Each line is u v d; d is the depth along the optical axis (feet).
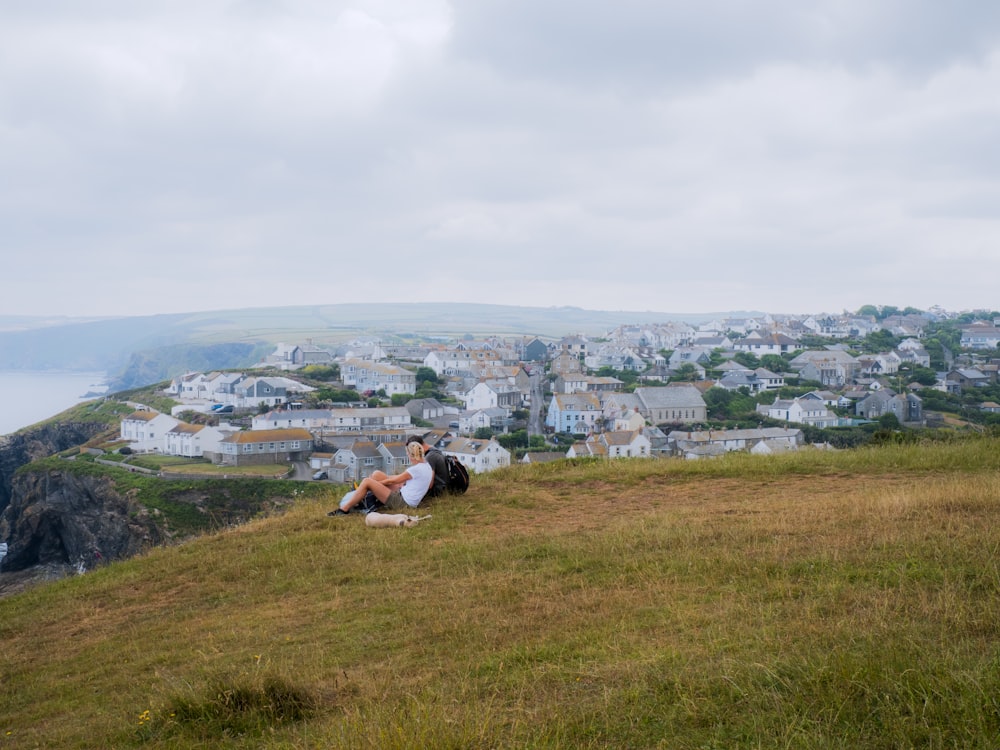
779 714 16.37
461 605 26.96
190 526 240.32
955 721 15.37
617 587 27.17
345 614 27.68
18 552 272.72
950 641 19.13
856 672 17.43
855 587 24.25
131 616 31.48
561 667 20.40
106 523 251.80
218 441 308.81
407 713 18.16
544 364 604.90
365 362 489.26
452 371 559.79
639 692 18.17
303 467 299.58
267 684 20.88
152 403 415.64
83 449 326.85
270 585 32.40
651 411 369.30
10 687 25.82
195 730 19.83
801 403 369.09
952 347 616.80
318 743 17.57
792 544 29.89
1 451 365.81
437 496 43.52
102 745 19.95
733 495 43.27
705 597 24.90
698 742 15.96
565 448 323.16
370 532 38.27
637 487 46.80
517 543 34.24
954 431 70.49
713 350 604.49
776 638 20.45
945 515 32.48
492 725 17.38
